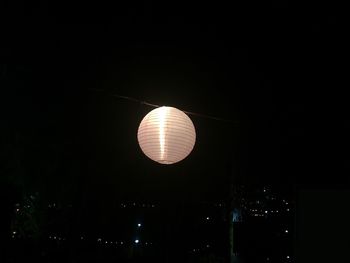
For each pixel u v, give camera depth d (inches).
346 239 231.3
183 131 183.2
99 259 375.2
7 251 324.8
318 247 237.8
